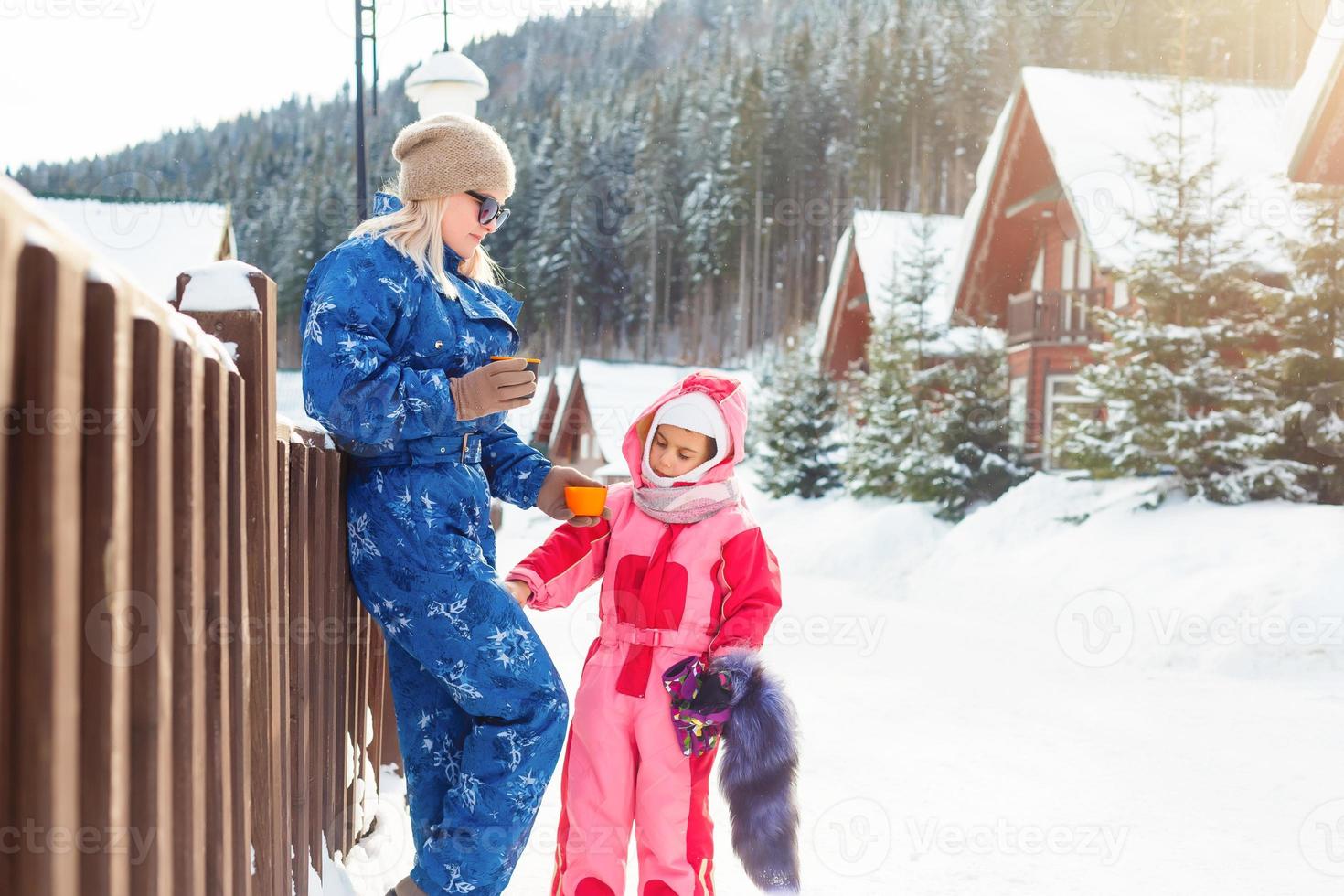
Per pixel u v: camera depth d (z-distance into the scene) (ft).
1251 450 37.27
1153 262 43.68
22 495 2.87
